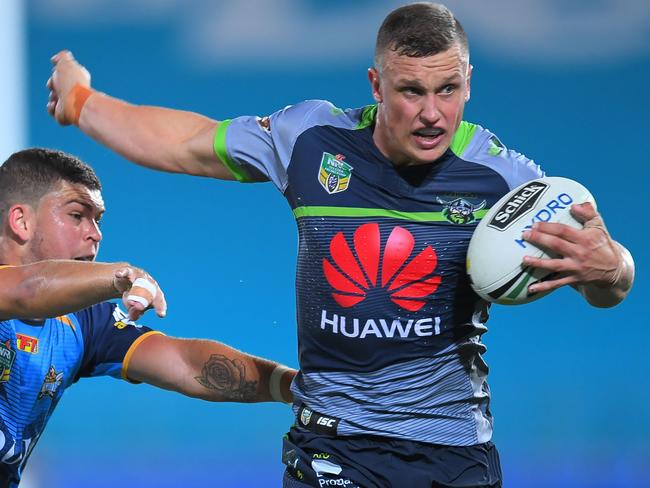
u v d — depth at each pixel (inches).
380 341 410.6
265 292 1029.2
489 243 383.6
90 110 454.9
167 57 1060.5
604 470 900.0
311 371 426.3
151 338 479.8
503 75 1034.1
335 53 1042.1
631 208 1019.3
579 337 981.2
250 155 427.8
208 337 1027.3
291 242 1034.7
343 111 422.0
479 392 432.8
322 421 423.2
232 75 1053.8
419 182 403.9
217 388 474.3
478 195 404.8
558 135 1031.0
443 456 424.8
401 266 404.5
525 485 882.1
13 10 1066.1
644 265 1005.2
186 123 442.0
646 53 1022.4
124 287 340.2
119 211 1043.3
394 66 373.4
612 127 1025.5
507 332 986.7
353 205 406.9
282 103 1047.6
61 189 442.3
